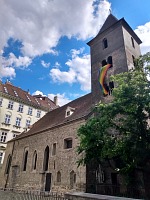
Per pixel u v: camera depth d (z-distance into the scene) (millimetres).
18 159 29766
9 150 33594
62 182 20062
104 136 14375
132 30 27859
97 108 15742
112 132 17234
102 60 26547
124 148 12961
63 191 19406
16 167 29156
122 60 23406
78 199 7543
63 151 21828
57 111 32969
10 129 42344
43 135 26719
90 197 6965
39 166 24547
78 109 25875
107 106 14367
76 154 19797
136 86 13477
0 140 39969
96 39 29578
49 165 23094
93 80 26406
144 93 13039
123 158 13141
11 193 20562
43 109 51312
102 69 25172
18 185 26641
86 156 14625
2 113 42000
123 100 13523
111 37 26938
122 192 16297
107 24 29672
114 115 14102
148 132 13352
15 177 28250
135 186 15953
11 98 44781
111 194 16719
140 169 15758
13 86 49500
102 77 24531
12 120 43438
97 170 18516
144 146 12609
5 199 15664
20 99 46250
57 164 21875
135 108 13156
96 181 17984
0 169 35125
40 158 25125
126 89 13438
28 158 27688
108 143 13734
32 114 48281
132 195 15609
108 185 17375
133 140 13148
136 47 28375
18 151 30859
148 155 12516
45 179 22797
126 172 13680
